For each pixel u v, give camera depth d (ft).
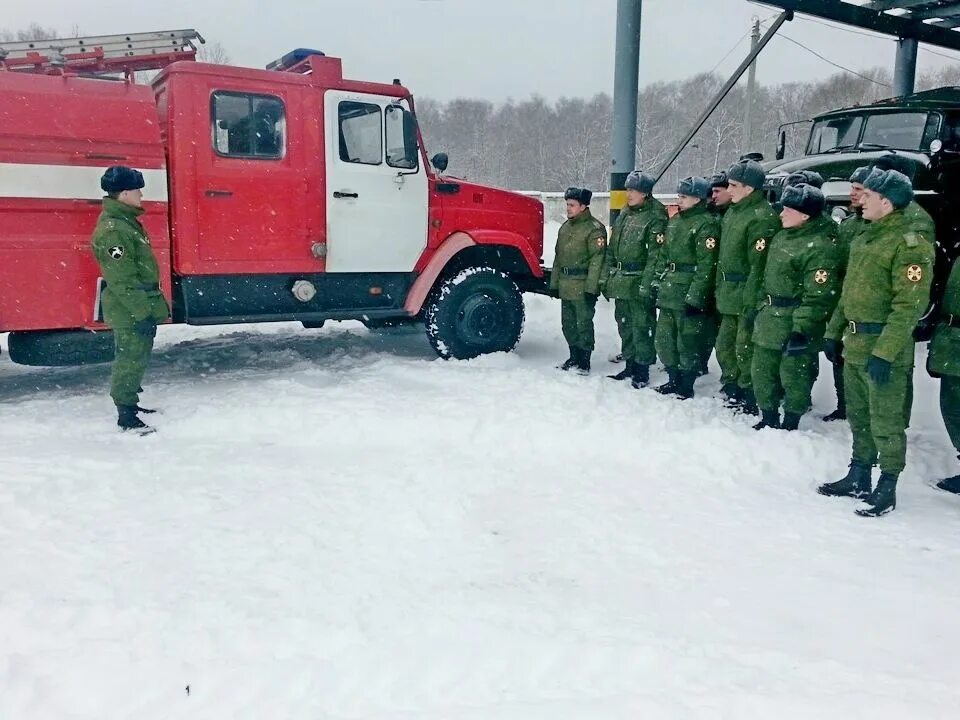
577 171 161.68
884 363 10.98
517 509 11.48
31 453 13.32
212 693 7.13
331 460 13.43
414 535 10.53
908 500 12.15
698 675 7.29
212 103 16.93
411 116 19.43
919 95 25.00
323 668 7.45
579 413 15.10
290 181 17.92
